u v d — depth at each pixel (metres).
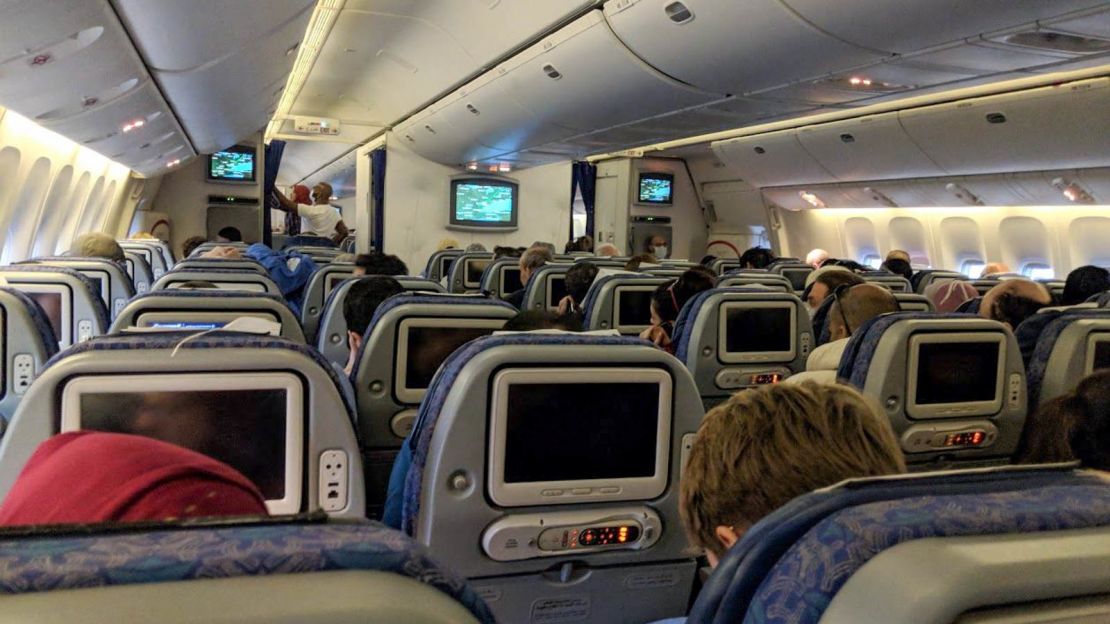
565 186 14.73
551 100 7.26
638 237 15.65
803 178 11.91
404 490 1.67
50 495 0.66
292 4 4.66
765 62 4.84
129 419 1.38
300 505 1.47
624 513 1.67
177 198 12.10
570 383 1.59
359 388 2.64
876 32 4.04
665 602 1.81
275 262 6.36
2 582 0.42
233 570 0.45
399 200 13.52
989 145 8.35
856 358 2.65
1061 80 6.98
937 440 2.63
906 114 8.84
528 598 1.69
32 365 2.56
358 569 0.47
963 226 10.85
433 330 2.65
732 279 5.32
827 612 0.51
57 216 7.77
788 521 0.59
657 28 5.03
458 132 10.34
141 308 2.55
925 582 0.48
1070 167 7.97
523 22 6.23
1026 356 2.99
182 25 4.07
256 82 6.77
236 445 1.43
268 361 1.42
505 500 1.59
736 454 0.82
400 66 9.60
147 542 0.47
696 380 3.74
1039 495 0.59
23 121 5.68
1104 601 0.51
